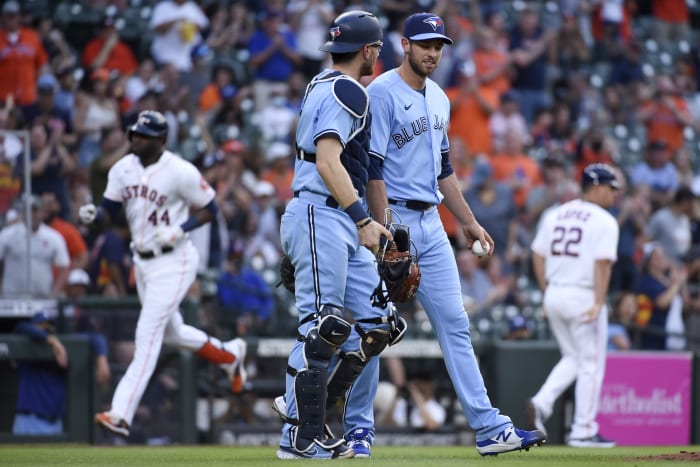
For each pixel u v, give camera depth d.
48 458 20.44
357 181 17.08
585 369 29.61
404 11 54.12
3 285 32.31
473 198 44.09
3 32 45.97
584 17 61.47
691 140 58.66
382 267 17.22
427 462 16.20
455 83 50.81
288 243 17.17
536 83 55.03
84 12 53.53
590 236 29.23
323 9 52.34
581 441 29.55
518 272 44.47
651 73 61.44
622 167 55.19
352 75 17.31
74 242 35.47
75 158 42.34
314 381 16.91
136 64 50.41
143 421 32.00
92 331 32.19
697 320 39.34
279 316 36.16
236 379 28.91
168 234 26.03
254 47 51.16
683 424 34.09
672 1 64.75
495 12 56.03
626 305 37.31
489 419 18.67
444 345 19.05
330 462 16.08
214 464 16.55
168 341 27.62
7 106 41.22
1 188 32.47
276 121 48.62
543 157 51.94
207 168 40.91
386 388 33.72
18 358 31.14
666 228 47.16
